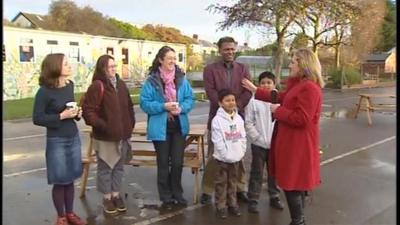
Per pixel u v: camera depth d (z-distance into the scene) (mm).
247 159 7109
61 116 4117
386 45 42562
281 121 4039
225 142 4605
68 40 26266
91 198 5375
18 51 23266
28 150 8617
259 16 23391
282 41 24188
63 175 4230
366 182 6152
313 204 5176
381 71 42344
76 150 4297
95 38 28125
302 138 3979
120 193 5473
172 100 4777
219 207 4711
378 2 29453
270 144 4473
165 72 4805
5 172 6723
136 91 26734
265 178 5855
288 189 4031
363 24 28391
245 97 4965
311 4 23219
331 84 32594
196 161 5352
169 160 5000
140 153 5730
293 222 4191
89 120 4496
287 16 23047
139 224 4539
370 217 4773
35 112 4102
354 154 8141
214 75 4980
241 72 5043
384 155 8039
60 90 4145
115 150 4719
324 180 6238
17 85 23188
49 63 4078
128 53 31312
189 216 4754
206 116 14969
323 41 27891
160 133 4770
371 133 10805
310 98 3865
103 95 4535
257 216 4750
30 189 5770
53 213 4859
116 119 4594
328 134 10641
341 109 17047
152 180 6188
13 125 12602
